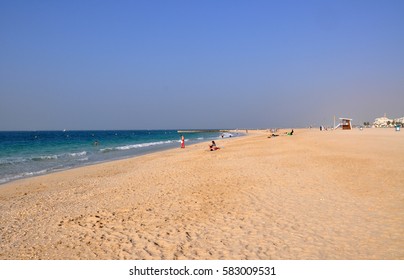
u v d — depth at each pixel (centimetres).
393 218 715
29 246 667
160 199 1004
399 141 3058
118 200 1029
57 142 5984
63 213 906
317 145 2712
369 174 1235
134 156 2797
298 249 582
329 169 1390
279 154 2112
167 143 5134
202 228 718
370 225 679
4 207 1010
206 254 583
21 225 812
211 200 955
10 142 6000
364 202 853
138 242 657
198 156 2312
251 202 908
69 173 1723
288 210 815
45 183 1430
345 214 761
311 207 831
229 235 667
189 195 1034
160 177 1430
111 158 2656
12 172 1852
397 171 1275
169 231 711
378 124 12631
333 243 598
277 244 608
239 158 2006
